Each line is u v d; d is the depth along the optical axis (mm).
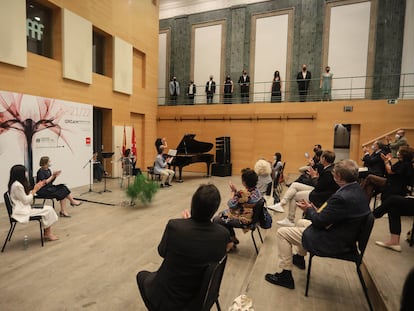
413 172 3184
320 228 2215
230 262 3270
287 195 4000
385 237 3318
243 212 3246
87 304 2359
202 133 11328
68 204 5637
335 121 9383
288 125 10016
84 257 3262
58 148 6914
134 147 9242
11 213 3324
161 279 1596
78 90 7539
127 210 5301
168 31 12961
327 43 10438
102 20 8195
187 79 12766
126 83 9289
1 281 2689
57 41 6965
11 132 5812
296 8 10773
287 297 2271
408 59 8969
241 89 11250
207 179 9484
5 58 5605
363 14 9906
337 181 2236
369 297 2264
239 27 11625
